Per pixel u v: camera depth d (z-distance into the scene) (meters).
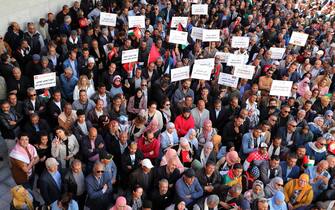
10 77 8.90
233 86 10.05
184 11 15.27
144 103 9.37
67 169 6.82
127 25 12.92
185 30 13.21
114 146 7.48
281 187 7.12
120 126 8.08
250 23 15.28
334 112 10.10
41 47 11.50
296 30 14.63
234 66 10.91
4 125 7.72
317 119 9.20
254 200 6.81
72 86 9.38
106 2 14.88
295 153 8.02
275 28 14.95
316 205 6.93
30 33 11.20
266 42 14.30
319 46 14.48
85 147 7.26
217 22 15.52
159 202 6.91
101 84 8.89
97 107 8.23
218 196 6.85
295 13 17.06
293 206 7.41
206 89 9.38
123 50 10.61
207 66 9.92
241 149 8.39
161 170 6.99
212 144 7.73
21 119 8.02
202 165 7.78
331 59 13.22
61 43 10.98
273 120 8.88
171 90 10.05
